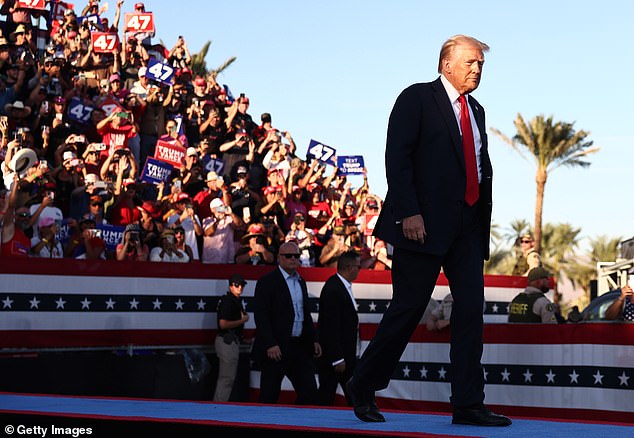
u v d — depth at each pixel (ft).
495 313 38.09
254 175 47.98
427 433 10.77
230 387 32.07
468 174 12.56
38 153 38.52
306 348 28.71
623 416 24.64
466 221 12.59
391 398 29.43
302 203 46.19
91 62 53.42
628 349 24.71
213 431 11.60
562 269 145.79
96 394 30.17
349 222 41.88
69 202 36.63
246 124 56.34
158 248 33.37
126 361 30.89
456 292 12.59
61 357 29.53
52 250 31.09
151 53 58.80
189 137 50.24
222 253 37.40
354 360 27.53
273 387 27.84
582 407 25.29
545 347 26.08
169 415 13.05
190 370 32.07
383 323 12.67
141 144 46.80
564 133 125.80
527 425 12.11
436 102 12.69
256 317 28.17
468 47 12.65
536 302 27.12
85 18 57.52
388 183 12.71
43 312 29.04
